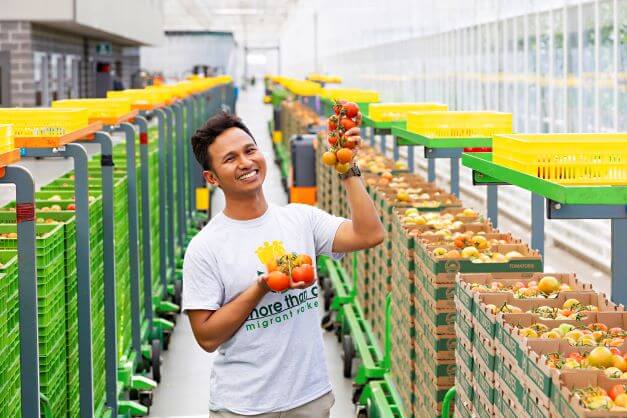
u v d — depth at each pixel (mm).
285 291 2818
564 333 3148
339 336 7602
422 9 16078
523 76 10305
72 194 6250
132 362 6031
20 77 21312
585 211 2840
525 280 3900
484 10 11867
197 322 2898
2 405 3434
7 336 3516
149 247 7008
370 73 23594
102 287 5387
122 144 8727
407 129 5809
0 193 14672
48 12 20953
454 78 13688
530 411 2838
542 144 3094
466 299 3652
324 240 3070
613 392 2566
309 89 16531
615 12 7641
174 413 6070
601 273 8836
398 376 5332
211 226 2957
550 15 9320
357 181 3014
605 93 8016
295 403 2914
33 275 3561
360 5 25625
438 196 6305
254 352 2893
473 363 3566
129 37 30859
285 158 18062
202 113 15602
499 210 12047
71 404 4609
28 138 4383
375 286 6363
